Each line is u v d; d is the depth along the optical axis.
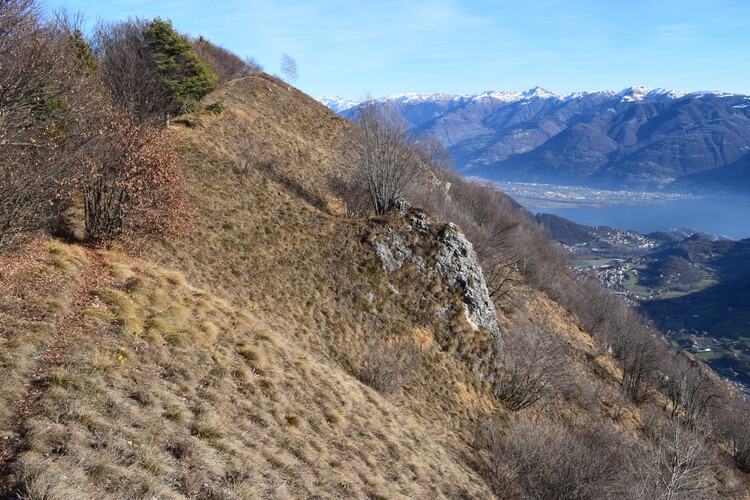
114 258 19.11
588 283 84.62
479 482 21.20
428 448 20.56
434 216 39.22
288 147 49.59
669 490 20.58
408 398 26.50
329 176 48.94
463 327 34.06
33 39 16.34
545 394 34.59
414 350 30.42
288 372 17.58
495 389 32.84
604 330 62.69
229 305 20.62
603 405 41.00
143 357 13.12
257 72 70.31
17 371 10.36
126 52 37.38
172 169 22.62
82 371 11.17
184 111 43.31
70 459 8.55
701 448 24.83
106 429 9.77
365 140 42.44
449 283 35.78
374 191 40.84
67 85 18.28
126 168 19.78
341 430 16.45
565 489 21.80
